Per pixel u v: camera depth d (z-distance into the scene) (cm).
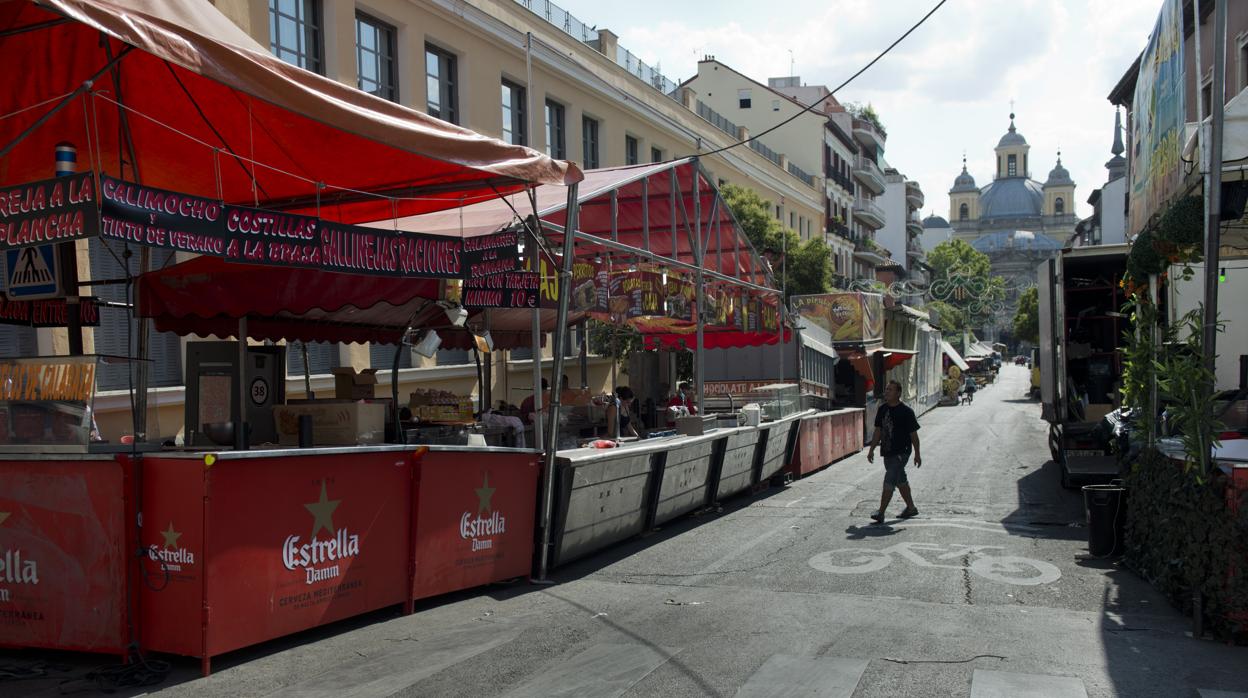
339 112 657
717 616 720
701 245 1403
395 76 1789
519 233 851
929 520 1210
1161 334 958
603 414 1521
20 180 890
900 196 9575
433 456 748
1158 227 883
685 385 2506
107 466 586
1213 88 739
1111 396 1739
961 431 3044
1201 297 1330
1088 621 698
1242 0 2009
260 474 606
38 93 784
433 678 568
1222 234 1024
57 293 803
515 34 2123
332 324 1220
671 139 3114
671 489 1127
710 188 1392
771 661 596
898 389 1223
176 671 580
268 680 565
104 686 548
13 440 610
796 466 1705
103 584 589
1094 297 1812
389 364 1752
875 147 7438
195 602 573
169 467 580
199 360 822
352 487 677
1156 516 798
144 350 903
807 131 5556
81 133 847
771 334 2031
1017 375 9956
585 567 930
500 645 639
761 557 968
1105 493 948
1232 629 629
